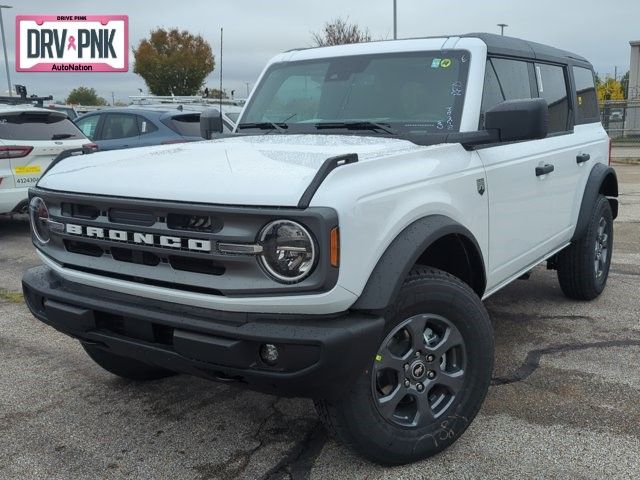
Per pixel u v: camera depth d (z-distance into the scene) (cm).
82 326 300
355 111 396
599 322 502
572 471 297
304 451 321
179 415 361
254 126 430
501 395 375
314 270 245
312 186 247
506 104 327
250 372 254
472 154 345
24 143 838
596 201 527
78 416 362
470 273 340
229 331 253
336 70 419
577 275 528
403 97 384
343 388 259
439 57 386
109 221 287
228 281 258
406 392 291
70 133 907
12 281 666
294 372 249
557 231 464
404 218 278
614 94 3847
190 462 313
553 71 482
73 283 314
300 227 243
